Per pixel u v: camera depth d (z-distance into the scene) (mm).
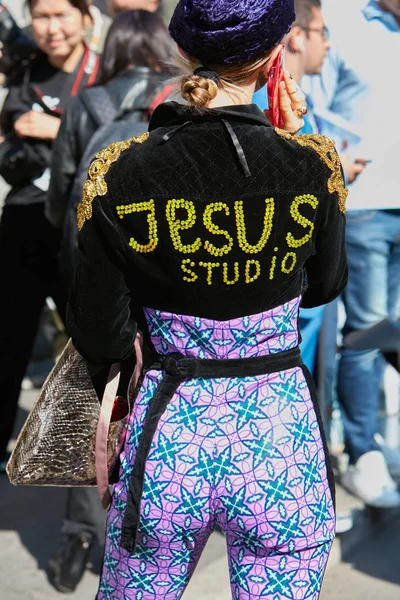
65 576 3660
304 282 2041
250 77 1916
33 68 4426
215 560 3842
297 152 1862
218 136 1831
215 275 1831
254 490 1843
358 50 3836
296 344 1952
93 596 3664
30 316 4637
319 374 4219
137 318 1945
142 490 1864
